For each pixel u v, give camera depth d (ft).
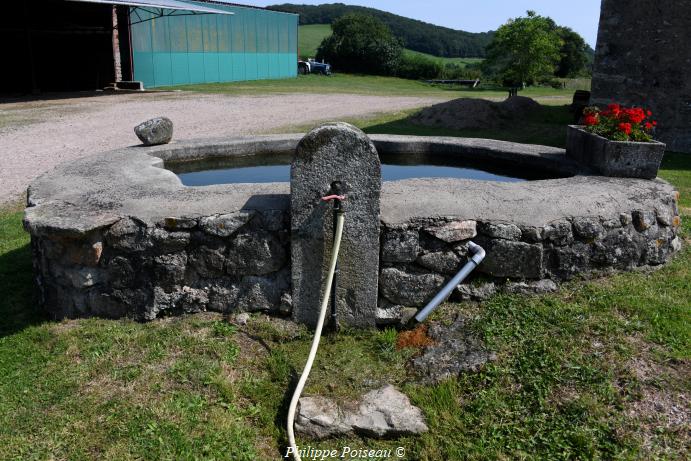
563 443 7.64
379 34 119.96
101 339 9.92
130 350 9.59
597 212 10.91
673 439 7.63
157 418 8.21
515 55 72.33
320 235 9.68
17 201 20.62
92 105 47.50
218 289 10.32
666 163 27.35
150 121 15.43
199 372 9.00
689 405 8.11
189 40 71.87
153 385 8.80
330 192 9.48
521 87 84.69
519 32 70.13
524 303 10.30
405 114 42.70
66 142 31.45
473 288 10.49
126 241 10.00
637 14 30.19
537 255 10.39
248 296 10.33
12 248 15.28
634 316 9.96
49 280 10.75
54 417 8.31
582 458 7.42
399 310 10.25
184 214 9.93
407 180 11.75
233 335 9.88
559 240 10.59
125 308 10.39
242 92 61.41
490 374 8.80
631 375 8.61
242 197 10.40
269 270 10.18
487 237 10.28
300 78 92.32
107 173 12.48
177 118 40.24
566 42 126.21
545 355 9.02
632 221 11.37
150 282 10.19
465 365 8.99
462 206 10.37
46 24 61.05
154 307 10.23
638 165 12.69
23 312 11.35
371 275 9.90
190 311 10.41
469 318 10.06
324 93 62.44
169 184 11.55
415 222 9.94
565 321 9.80
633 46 30.71
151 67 67.67
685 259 12.44
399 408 8.27
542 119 42.22
